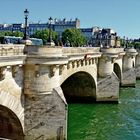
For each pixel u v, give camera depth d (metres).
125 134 46.84
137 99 75.69
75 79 68.06
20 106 35.62
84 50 58.19
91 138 44.38
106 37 171.88
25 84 35.88
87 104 67.62
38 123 36.84
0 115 36.53
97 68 68.81
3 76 30.94
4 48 30.81
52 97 36.88
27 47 34.78
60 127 37.09
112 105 67.44
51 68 36.31
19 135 36.94
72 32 150.12
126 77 98.00
